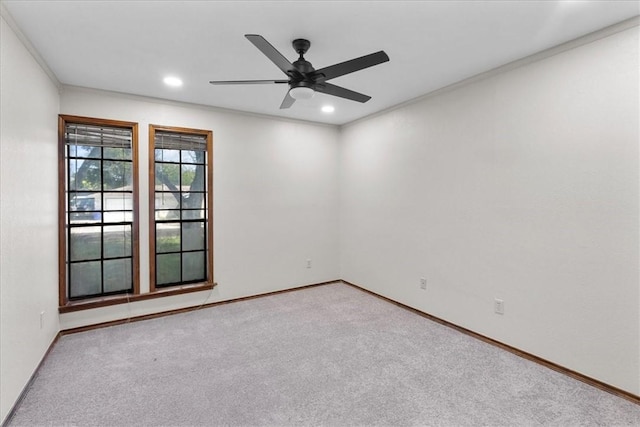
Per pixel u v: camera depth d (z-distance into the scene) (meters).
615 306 2.19
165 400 2.12
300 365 2.56
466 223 3.16
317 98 3.67
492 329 2.95
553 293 2.51
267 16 2.05
